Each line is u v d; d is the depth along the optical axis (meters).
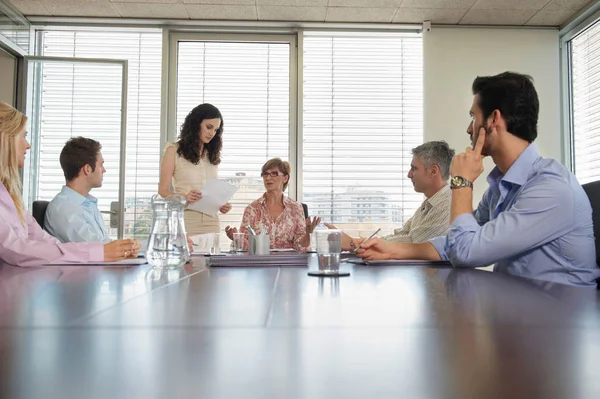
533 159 1.31
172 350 0.37
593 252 1.26
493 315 0.53
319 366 0.33
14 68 3.93
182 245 1.26
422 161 2.15
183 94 4.16
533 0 3.73
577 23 4.01
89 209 2.19
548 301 0.64
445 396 0.27
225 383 0.29
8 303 0.61
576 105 4.13
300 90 4.17
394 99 4.25
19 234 1.43
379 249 1.37
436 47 4.14
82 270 1.13
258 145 4.16
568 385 0.29
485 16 4.02
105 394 0.27
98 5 3.82
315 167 4.18
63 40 4.19
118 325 0.47
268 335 0.43
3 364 0.33
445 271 1.10
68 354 0.35
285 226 2.82
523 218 1.19
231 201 4.11
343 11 3.91
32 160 4.02
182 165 2.74
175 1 3.75
